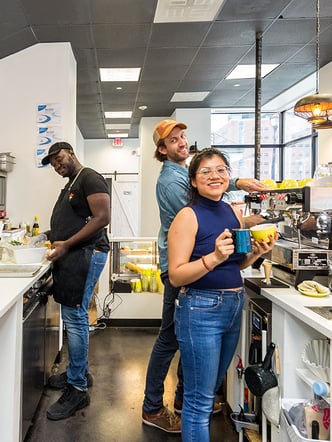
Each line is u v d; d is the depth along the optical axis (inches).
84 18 142.9
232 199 109.6
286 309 61.9
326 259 69.7
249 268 90.5
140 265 166.4
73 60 175.0
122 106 276.7
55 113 159.0
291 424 55.4
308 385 60.9
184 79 222.1
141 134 310.0
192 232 60.4
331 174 74.1
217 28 156.9
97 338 147.5
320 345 62.6
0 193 150.9
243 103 277.0
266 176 317.4
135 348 137.5
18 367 70.4
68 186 97.9
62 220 95.7
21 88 159.2
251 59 192.1
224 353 67.1
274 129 317.7
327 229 72.4
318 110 121.6
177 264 59.3
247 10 142.8
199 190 62.9
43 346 97.0
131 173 390.3
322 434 54.3
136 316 161.9
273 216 77.9
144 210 308.5
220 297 61.4
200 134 287.4
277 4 138.7
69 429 87.2
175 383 111.3
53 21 143.6
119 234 386.3
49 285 103.0
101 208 92.4
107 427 88.3
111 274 163.2
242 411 79.4
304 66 205.8
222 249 54.8
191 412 63.7
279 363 64.9
